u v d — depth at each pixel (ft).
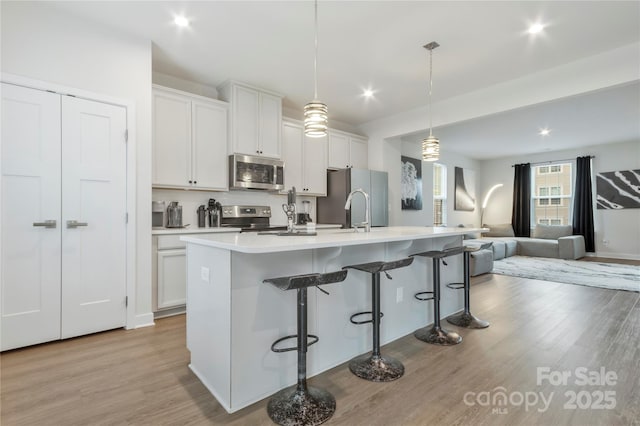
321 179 15.99
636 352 7.61
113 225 9.02
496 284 14.82
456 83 12.73
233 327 5.43
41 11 8.03
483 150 25.53
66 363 7.05
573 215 24.39
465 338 8.56
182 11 8.31
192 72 11.80
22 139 7.75
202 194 12.80
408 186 22.03
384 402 5.60
